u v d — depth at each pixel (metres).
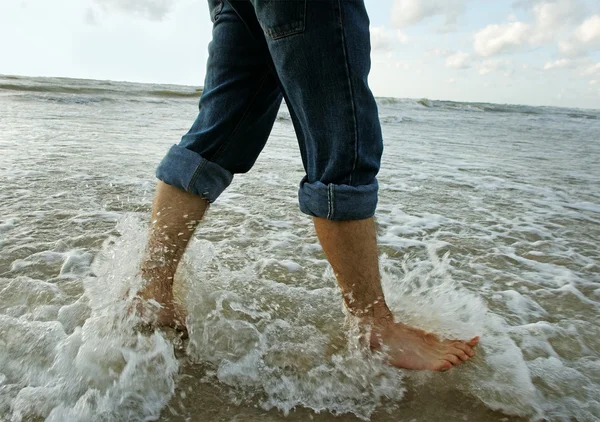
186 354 1.05
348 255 1.04
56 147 3.65
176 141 4.56
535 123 13.27
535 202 2.84
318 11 0.93
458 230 2.14
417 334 1.08
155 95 12.73
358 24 0.97
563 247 1.97
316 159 1.02
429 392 0.98
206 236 1.82
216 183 1.23
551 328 1.25
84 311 1.15
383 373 1.03
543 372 1.05
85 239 1.68
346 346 1.10
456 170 3.87
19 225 1.79
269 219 2.11
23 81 13.18
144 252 1.17
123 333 1.04
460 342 1.08
